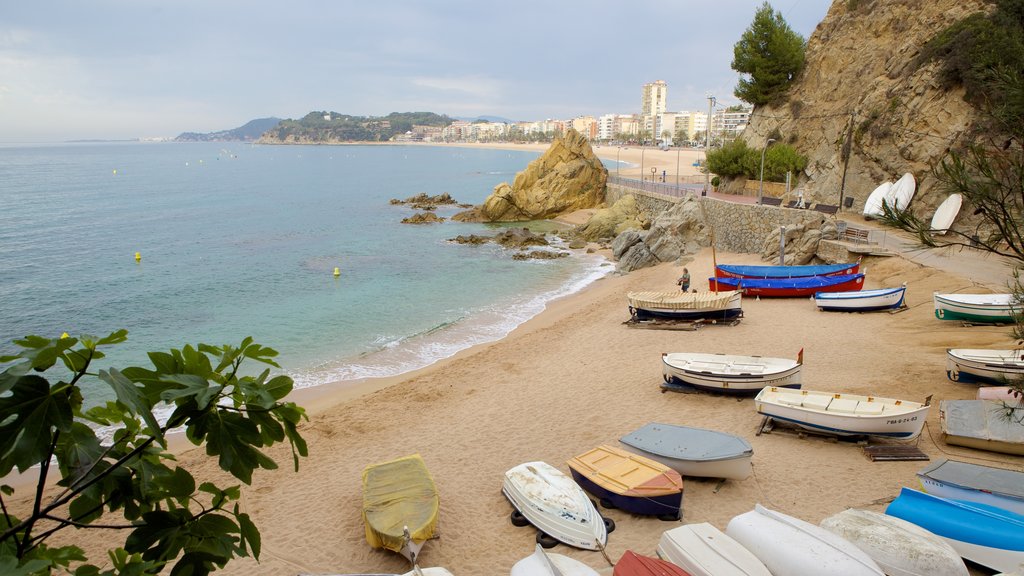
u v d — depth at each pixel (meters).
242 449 4.11
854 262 38.03
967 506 12.73
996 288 29.12
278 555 14.68
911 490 13.48
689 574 11.12
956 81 41.53
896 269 35.41
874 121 48.19
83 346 3.69
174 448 21.47
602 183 83.75
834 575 10.95
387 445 20.31
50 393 3.52
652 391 23.44
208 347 4.34
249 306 40.62
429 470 18.41
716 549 11.92
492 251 59.25
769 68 66.25
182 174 176.25
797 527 12.38
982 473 13.98
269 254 58.38
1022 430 16.55
